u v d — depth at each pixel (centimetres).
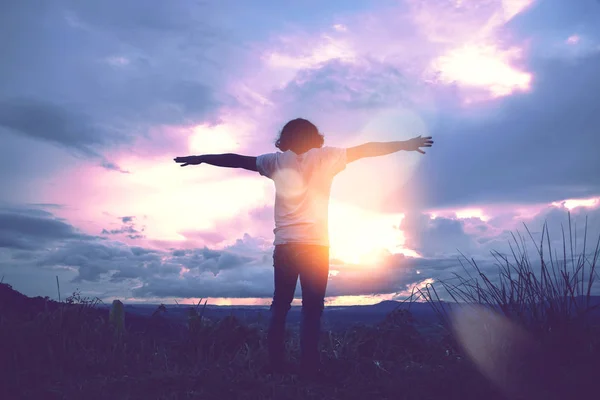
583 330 362
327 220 400
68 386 361
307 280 391
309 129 418
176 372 393
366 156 394
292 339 516
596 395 309
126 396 338
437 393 342
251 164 414
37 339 425
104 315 562
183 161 418
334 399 343
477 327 383
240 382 369
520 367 347
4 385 355
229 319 502
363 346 467
